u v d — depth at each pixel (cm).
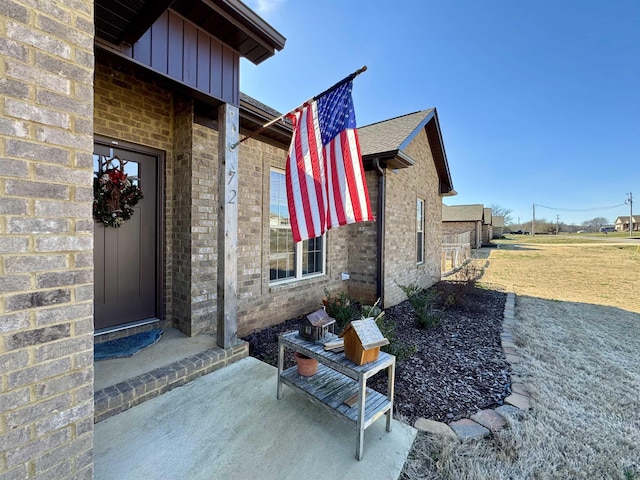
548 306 639
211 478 180
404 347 375
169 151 387
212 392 272
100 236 339
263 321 474
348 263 666
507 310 595
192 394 268
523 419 245
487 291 796
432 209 938
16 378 130
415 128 690
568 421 242
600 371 334
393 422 238
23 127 129
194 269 363
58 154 140
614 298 726
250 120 412
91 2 153
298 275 552
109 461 190
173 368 282
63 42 142
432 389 293
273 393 272
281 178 520
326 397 228
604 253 1983
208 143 378
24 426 132
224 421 232
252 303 456
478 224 2644
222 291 329
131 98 347
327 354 226
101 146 332
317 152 262
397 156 573
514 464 197
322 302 571
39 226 135
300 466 190
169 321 392
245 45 315
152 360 298
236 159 330
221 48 307
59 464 143
